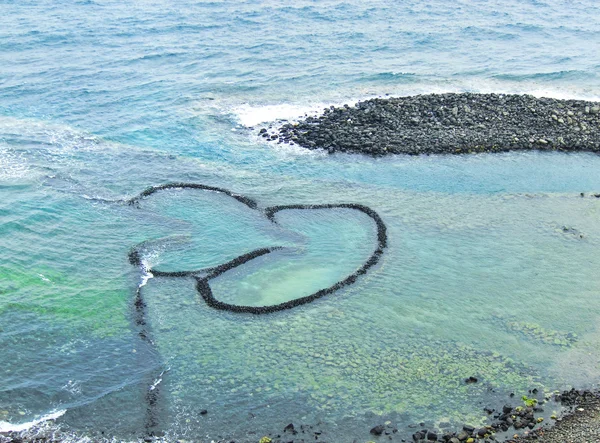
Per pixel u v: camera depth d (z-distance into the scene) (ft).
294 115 133.39
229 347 67.97
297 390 61.82
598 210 96.58
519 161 112.98
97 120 131.03
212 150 118.11
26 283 78.74
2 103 137.80
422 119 126.31
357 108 132.87
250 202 98.94
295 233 90.79
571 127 123.34
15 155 112.68
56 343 68.85
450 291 77.46
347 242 88.28
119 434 57.16
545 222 93.35
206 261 84.12
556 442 54.75
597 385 62.08
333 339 69.00
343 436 56.49
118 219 94.07
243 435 56.85
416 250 86.22
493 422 57.52
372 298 76.02
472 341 68.69
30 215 93.45
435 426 57.36
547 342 68.44
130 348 68.13
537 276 80.48
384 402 60.29
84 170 108.78
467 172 109.09
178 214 95.81
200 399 61.00
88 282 79.41
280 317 72.64
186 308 74.49
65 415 59.31
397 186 104.58
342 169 110.42
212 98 144.05
